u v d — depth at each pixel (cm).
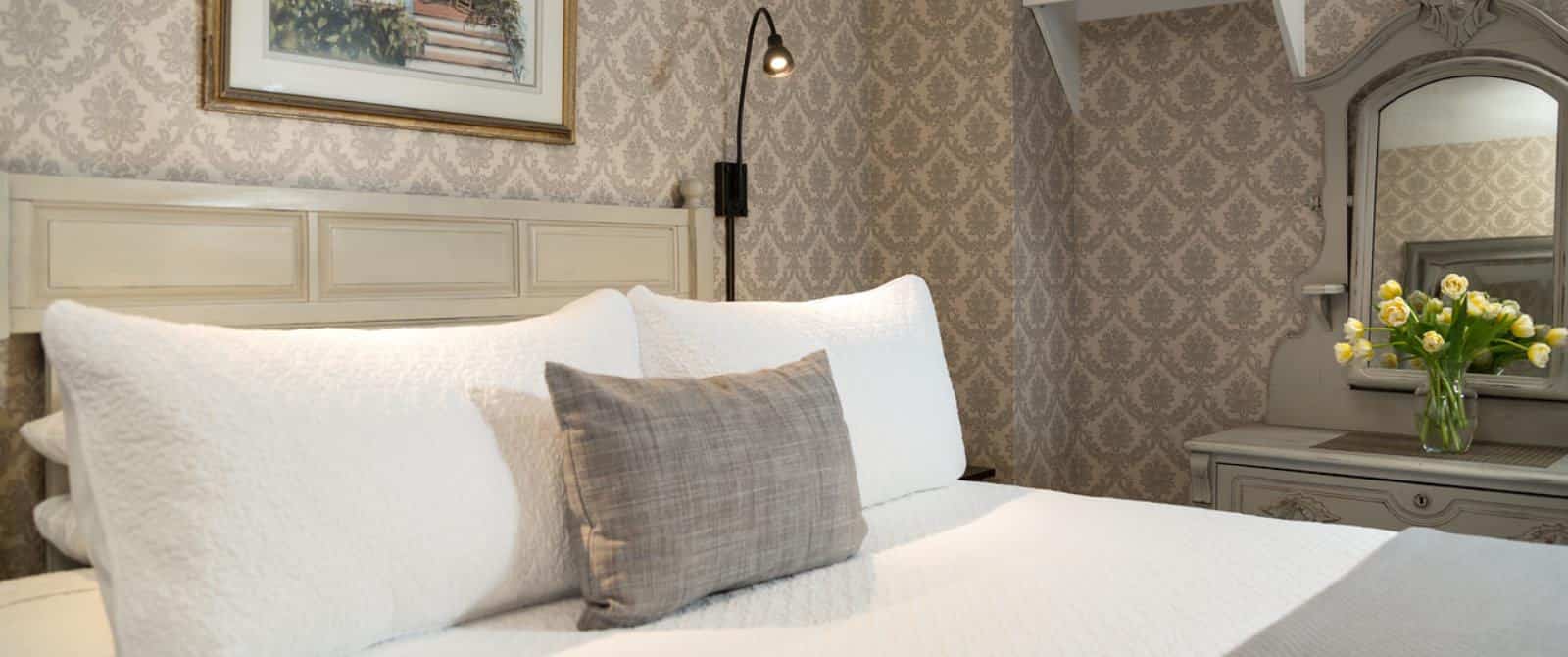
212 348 123
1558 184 258
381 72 212
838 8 329
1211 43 325
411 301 212
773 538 148
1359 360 290
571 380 140
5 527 169
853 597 144
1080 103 350
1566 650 117
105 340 116
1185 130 331
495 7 231
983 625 131
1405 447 264
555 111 244
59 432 153
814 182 320
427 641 130
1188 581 148
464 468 135
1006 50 311
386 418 131
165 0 184
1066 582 148
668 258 267
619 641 129
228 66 189
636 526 136
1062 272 346
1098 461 352
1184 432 335
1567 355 259
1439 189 276
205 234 183
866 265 343
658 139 271
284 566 118
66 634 133
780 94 307
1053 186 340
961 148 323
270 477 119
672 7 275
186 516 114
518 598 141
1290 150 311
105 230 171
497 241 228
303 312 195
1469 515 240
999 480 319
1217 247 326
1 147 165
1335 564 155
